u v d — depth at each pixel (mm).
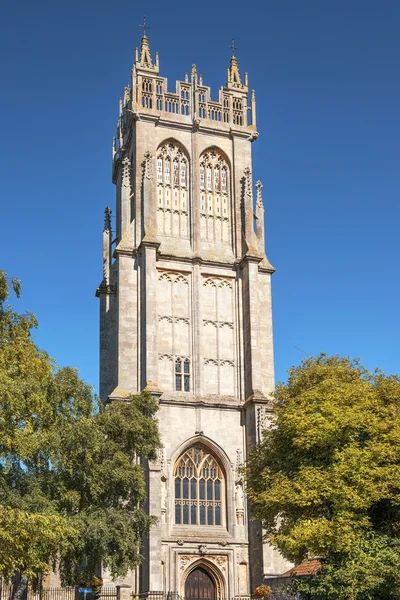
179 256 75812
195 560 66625
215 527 69000
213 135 81938
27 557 40375
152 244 73375
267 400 71062
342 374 52688
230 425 72125
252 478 53594
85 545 46812
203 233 78750
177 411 71000
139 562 49812
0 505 39031
